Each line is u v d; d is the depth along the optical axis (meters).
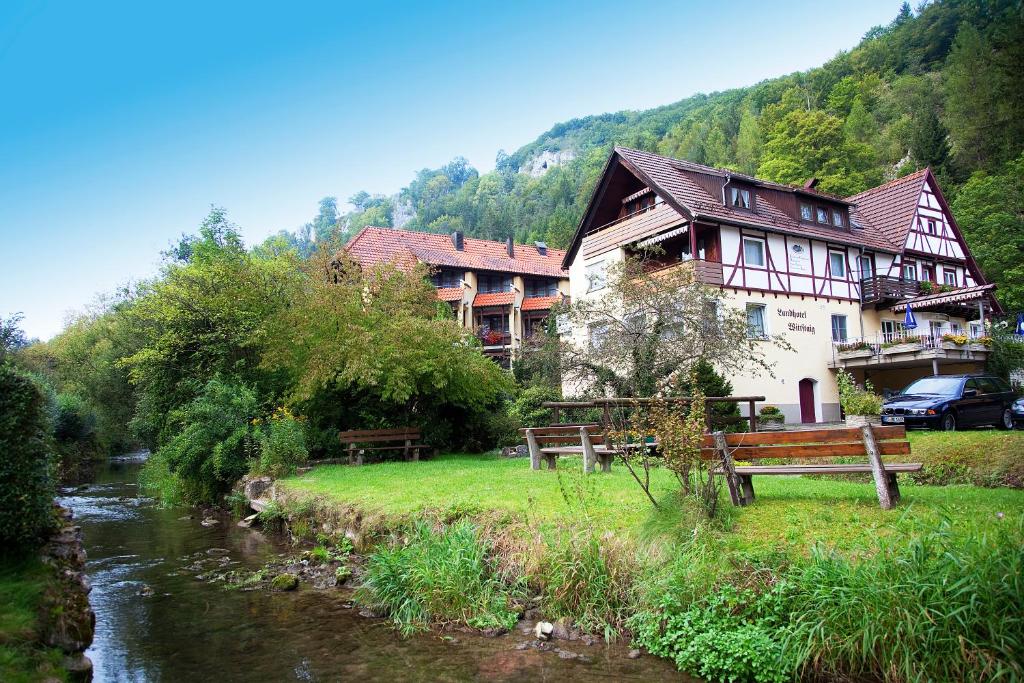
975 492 8.58
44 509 6.84
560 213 81.00
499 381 20.78
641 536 7.18
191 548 12.13
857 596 5.23
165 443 22.19
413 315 20.23
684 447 7.31
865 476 12.05
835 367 28.08
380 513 9.77
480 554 7.69
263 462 15.80
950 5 77.00
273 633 7.22
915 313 31.86
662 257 27.91
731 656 5.42
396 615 7.36
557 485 10.68
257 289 23.00
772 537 6.70
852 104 70.69
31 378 7.18
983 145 46.03
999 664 4.69
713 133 80.62
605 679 5.61
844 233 30.69
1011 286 35.38
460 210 125.25
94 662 6.46
